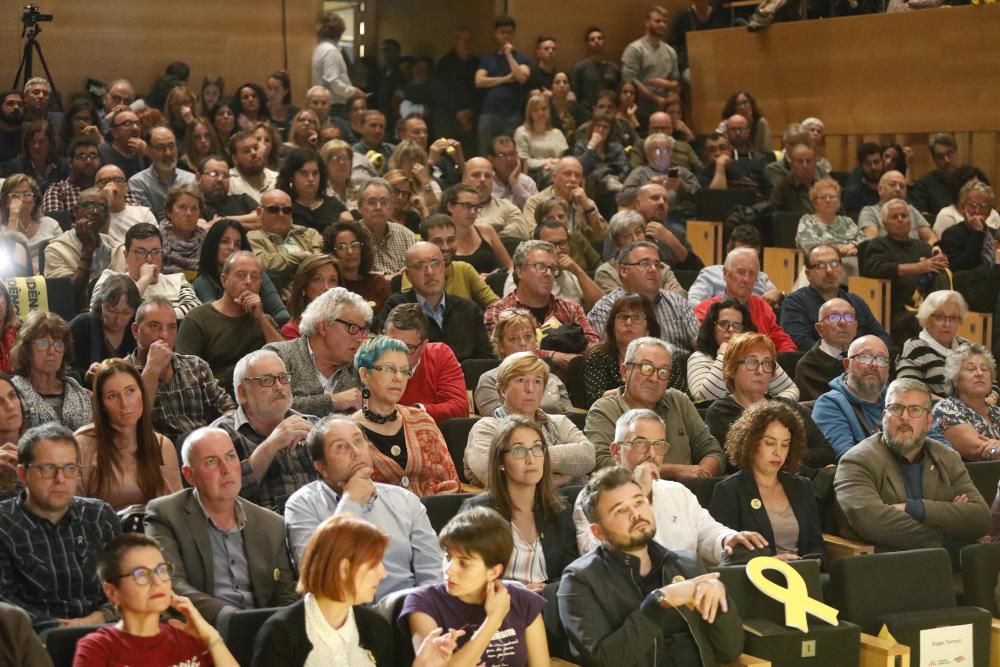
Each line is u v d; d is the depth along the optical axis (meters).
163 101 11.95
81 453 5.27
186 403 6.19
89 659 3.99
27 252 8.14
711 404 6.73
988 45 11.68
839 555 5.79
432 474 5.68
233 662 4.12
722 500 5.64
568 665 4.63
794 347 8.25
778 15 13.23
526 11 14.12
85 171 9.44
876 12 12.67
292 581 4.92
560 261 8.48
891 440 5.93
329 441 4.99
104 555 4.08
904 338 9.34
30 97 10.37
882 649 4.87
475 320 7.55
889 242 9.68
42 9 11.83
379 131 11.44
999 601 5.35
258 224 8.77
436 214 8.23
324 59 12.74
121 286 6.71
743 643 4.79
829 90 12.81
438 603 4.41
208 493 4.78
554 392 6.73
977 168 11.17
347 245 7.77
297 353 6.28
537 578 5.11
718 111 13.77
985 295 9.66
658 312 7.86
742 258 8.11
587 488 5.04
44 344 5.80
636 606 4.75
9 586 4.62
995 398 6.89
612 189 11.31
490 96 13.03
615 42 14.55
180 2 12.43
